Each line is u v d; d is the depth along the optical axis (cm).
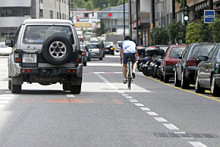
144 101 3288
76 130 2083
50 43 3500
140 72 7356
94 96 3584
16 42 3628
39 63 3547
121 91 4056
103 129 2116
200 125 2267
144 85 4809
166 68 5150
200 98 3547
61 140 1855
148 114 2625
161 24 14362
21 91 3953
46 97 3459
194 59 4291
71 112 2658
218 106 3044
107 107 2908
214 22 5903
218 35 5875
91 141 1841
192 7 10650
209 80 3700
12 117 2452
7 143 1791
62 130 2080
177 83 4678
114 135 1972
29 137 1912
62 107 2875
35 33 3588
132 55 4231
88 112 2667
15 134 1975
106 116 2520
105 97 3519
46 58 3506
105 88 4344
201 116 2575
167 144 1800
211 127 2212
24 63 3553
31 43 3566
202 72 3859
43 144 1778
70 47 3528
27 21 3609
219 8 8006
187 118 2494
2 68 8100
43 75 3556
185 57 4441
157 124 2278
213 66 3638
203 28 6681
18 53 3547
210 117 2541
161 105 3058
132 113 2655
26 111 2680
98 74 6606
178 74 4616
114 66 9181
